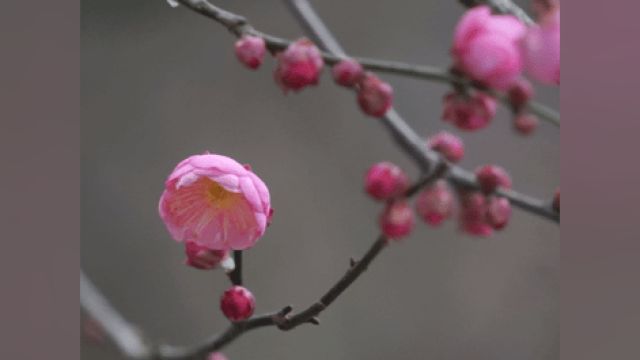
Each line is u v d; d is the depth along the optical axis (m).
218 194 0.56
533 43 0.57
